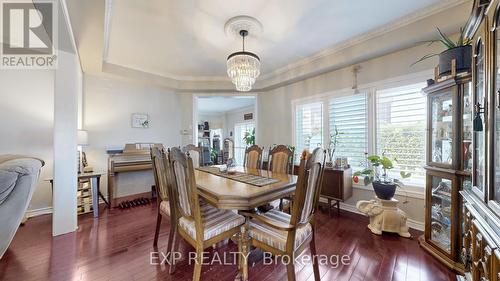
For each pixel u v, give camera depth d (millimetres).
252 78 2555
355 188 3240
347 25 2527
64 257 1976
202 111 9305
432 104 2061
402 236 2396
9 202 1700
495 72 1027
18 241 2268
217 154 7773
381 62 2951
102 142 3865
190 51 3211
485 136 1079
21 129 2998
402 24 2463
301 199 1348
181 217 1783
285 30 2621
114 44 2949
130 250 2109
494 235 926
